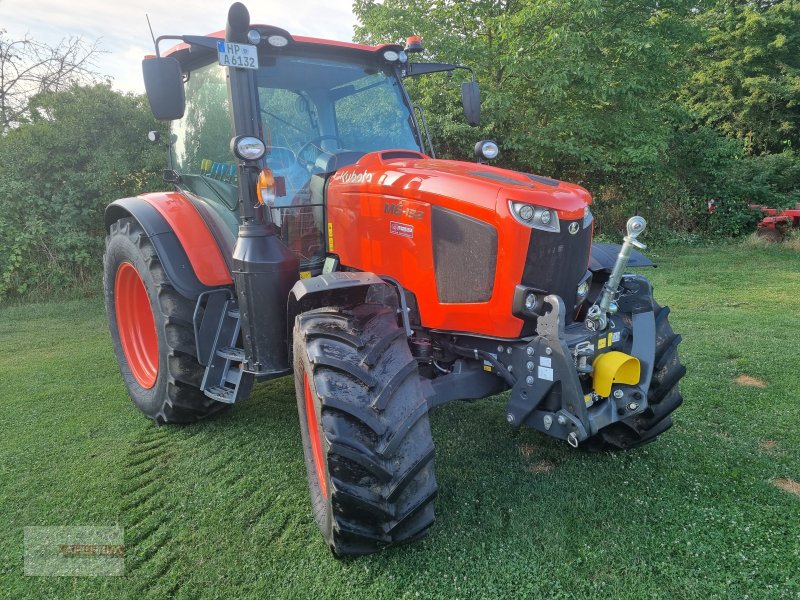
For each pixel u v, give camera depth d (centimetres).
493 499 278
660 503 271
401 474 216
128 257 384
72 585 235
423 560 237
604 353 261
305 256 338
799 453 317
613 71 1021
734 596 212
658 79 1054
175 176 428
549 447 332
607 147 1094
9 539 265
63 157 863
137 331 424
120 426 383
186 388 351
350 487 212
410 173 285
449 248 268
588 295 300
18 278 819
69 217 841
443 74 1009
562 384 244
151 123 920
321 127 351
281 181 328
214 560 244
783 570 224
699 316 624
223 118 358
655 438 329
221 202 365
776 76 1661
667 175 1195
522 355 256
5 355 563
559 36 920
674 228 1245
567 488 286
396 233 288
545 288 255
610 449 321
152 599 224
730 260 994
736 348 503
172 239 349
